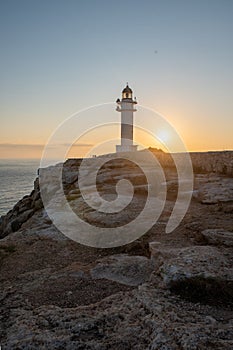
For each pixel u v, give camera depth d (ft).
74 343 16.58
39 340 16.88
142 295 20.83
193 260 23.70
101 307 20.71
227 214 43.62
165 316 17.76
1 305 22.95
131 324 17.81
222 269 22.09
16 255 36.81
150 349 15.30
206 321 17.31
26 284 27.04
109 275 27.17
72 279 27.12
